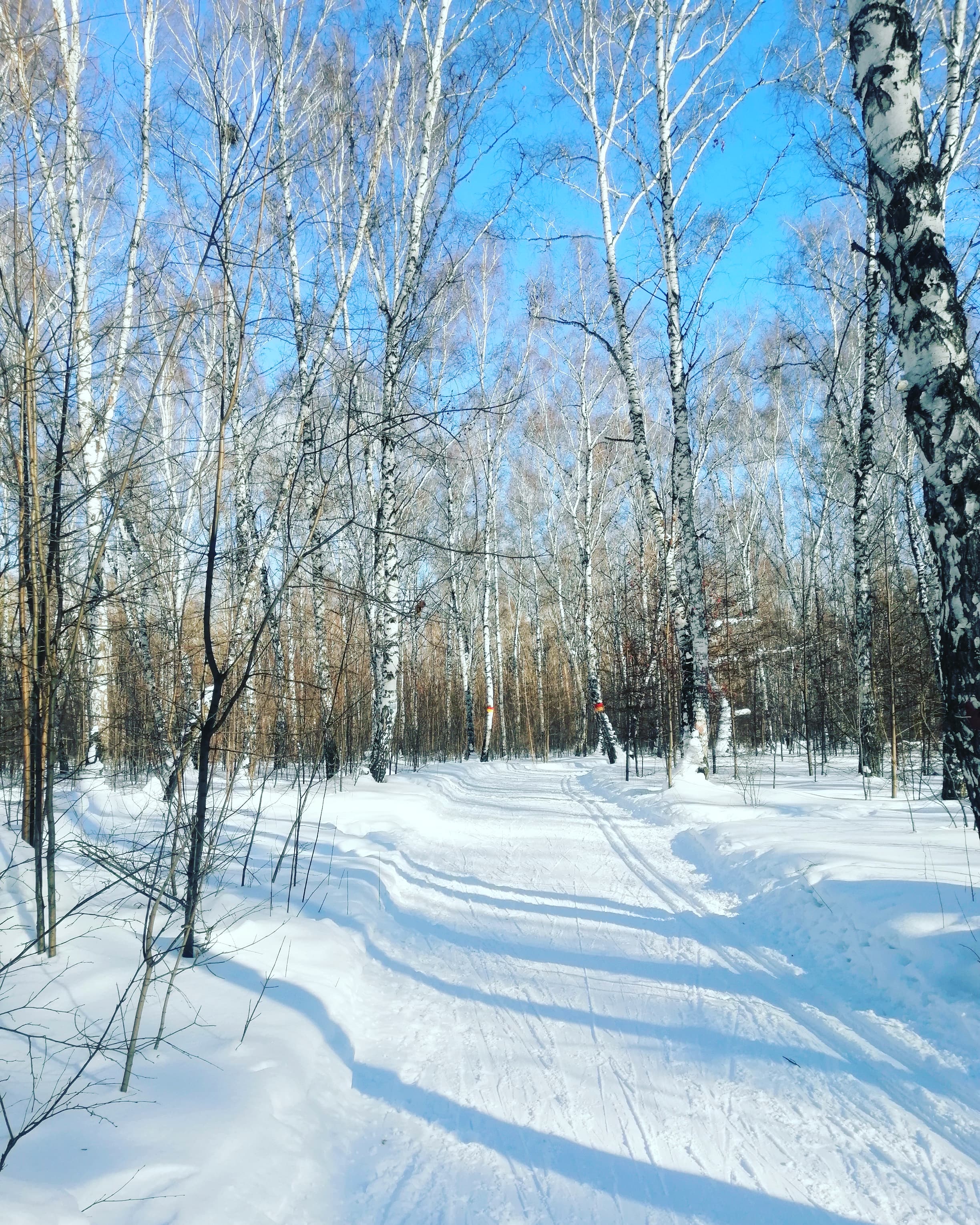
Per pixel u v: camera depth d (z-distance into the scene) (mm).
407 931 6977
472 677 36625
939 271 4812
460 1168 3371
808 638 24031
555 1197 3148
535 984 5598
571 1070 4262
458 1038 4730
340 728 15141
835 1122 3662
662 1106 3854
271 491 8461
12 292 4934
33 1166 2869
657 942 6590
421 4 13875
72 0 8117
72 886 6047
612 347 16203
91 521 6172
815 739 28422
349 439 6227
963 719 4836
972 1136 3510
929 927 5496
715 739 23469
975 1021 4438
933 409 4844
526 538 35625
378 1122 3811
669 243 14977
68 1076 3596
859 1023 4785
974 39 10938
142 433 5082
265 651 6340
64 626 5059
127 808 9078
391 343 10766
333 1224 2994
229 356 5504
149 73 9320
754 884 8070
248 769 8414
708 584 22828
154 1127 3229
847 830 9875
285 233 6488
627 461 31000
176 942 5328
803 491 30281
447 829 12875
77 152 6777
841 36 12156
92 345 5480
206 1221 2699
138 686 8977
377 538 15586
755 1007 5090
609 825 13352
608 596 35156
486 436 26422
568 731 46469
